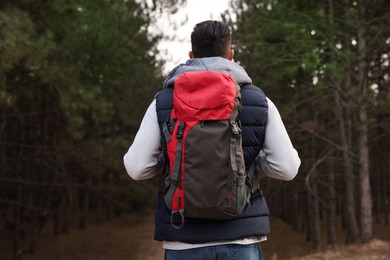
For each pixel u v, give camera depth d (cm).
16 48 1004
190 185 212
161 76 2164
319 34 1413
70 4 1477
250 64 1505
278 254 2538
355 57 1320
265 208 228
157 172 239
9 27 1026
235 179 212
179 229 220
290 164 228
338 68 1357
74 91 1321
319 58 1400
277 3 1485
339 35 1433
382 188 3419
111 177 2286
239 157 215
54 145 1820
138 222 3650
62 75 1301
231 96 218
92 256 2555
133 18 1791
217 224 217
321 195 2566
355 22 1355
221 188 211
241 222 220
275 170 230
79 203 3497
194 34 241
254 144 226
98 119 1413
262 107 227
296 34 1398
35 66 1162
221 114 217
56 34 1512
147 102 1998
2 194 2016
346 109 1512
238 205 212
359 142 1476
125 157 236
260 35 1470
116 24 1720
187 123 218
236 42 1532
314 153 1770
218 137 214
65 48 1462
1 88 1077
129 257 2527
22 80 1420
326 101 1577
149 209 4344
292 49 1394
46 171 2183
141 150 230
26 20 1086
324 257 1179
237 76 231
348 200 1812
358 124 1430
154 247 2750
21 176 2078
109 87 1855
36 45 1094
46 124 1866
